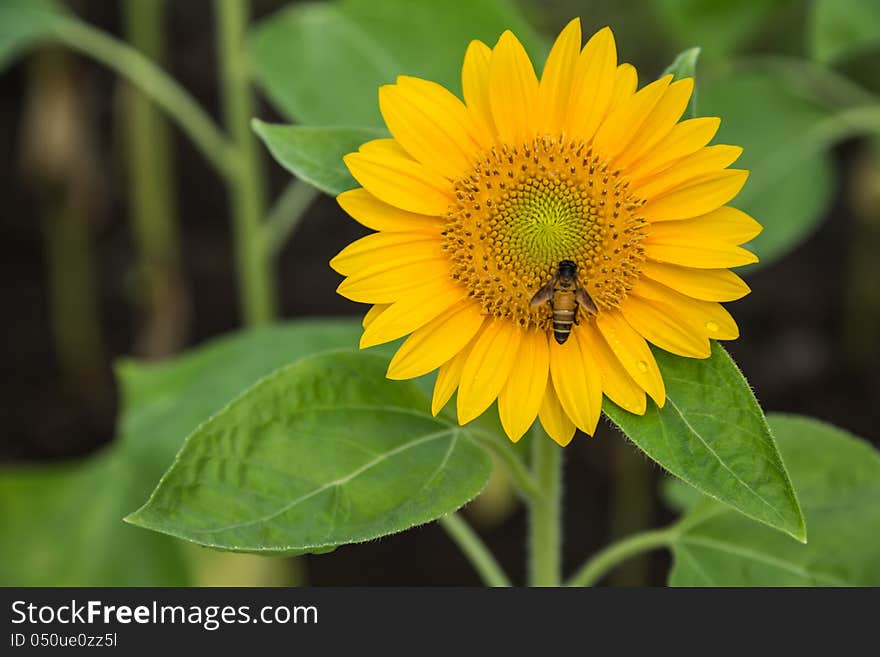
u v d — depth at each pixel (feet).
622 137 1.98
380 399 2.02
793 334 3.41
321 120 2.43
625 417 1.95
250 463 1.98
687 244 1.96
